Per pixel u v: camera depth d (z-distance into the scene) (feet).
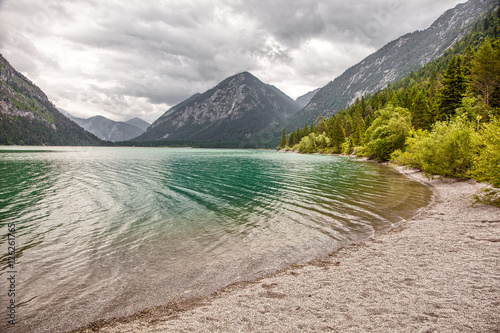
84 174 129.39
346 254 33.30
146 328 19.39
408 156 132.87
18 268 31.30
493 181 53.67
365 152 240.73
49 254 35.76
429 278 24.48
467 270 25.62
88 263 32.71
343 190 81.25
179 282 27.58
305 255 34.01
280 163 206.18
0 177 115.24
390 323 17.70
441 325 16.99
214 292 25.23
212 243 39.50
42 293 25.62
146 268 31.12
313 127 542.57
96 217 55.01
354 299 21.62
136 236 43.09
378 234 40.88
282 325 18.47
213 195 78.28
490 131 56.65
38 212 59.11
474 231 38.22
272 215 54.90
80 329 20.11
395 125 182.80
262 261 32.58
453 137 84.79
